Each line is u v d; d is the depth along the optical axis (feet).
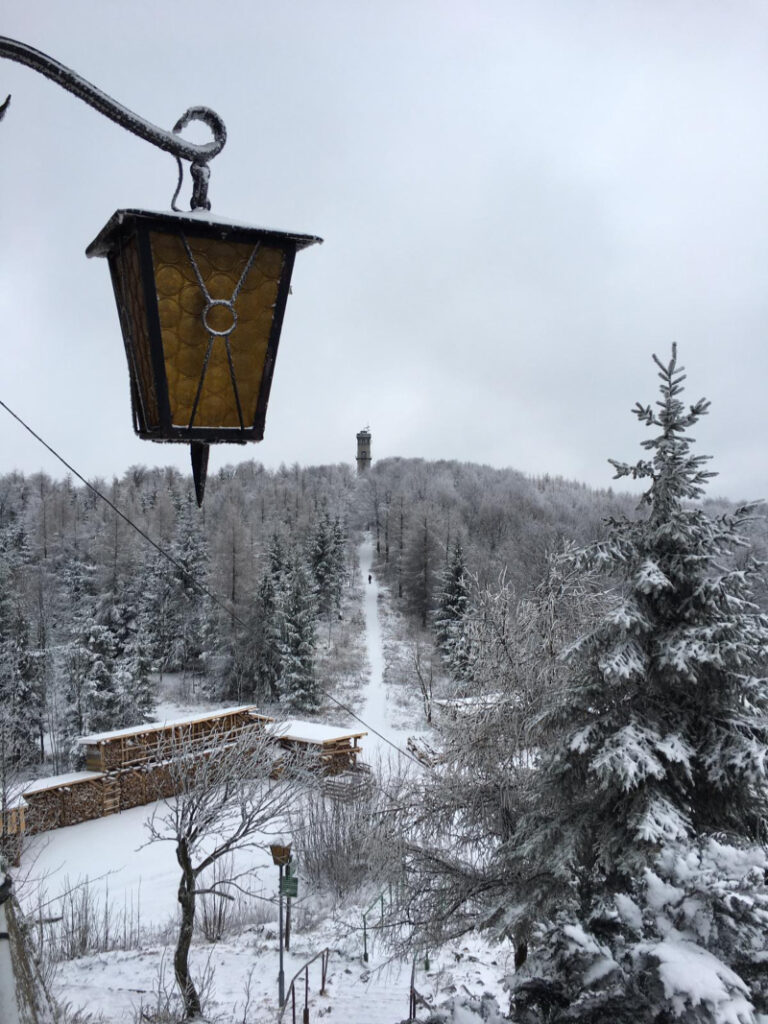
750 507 28.14
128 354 11.82
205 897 67.26
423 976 48.85
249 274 11.33
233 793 40.14
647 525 28.81
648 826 24.77
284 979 47.09
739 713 27.50
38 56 8.84
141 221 10.61
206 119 10.49
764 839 27.14
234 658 153.99
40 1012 11.51
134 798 95.81
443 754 42.01
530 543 166.50
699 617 27.68
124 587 172.86
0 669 115.85
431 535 210.18
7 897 11.71
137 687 126.72
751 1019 20.68
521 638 43.39
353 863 65.46
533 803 34.71
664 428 28.50
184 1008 36.63
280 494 370.12
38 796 87.04
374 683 157.79
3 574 132.67
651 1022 22.24
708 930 22.89
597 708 29.35
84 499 332.80
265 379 11.62
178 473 369.09
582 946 25.34
